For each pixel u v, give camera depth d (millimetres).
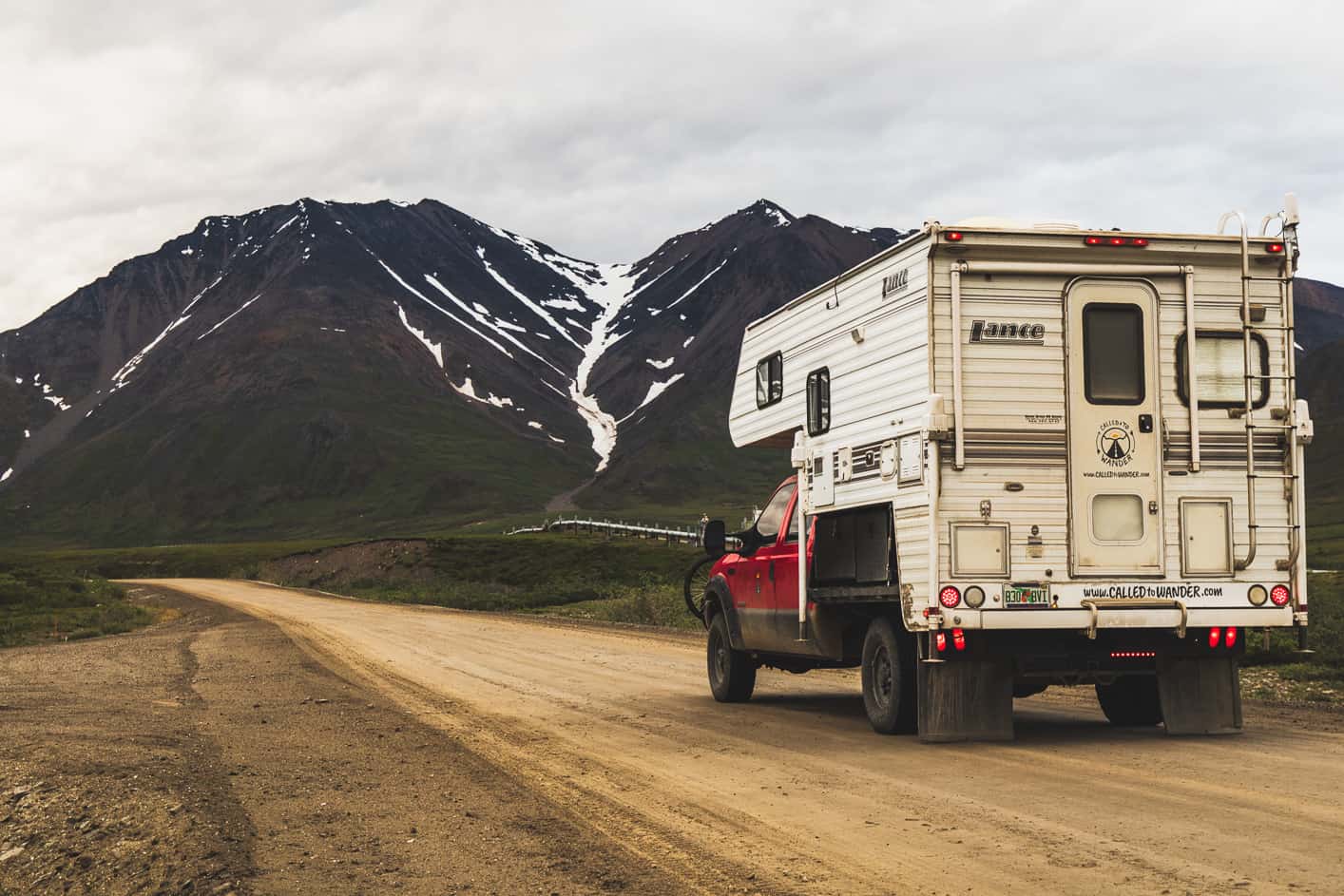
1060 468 10922
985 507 10797
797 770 9992
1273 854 6789
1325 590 22875
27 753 11016
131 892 6949
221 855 7426
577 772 10117
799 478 13445
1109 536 10953
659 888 6578
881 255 11789
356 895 6648
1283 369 11211
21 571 59719
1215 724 11453
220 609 47312
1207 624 10992
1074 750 10625
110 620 41375
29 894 7254
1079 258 10992
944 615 10711
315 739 12016
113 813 8547
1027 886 6316
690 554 85250
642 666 20234
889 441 11531
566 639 27406
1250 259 11156
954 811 8148
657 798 8930
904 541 11188
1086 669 11078
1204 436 11109
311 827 8219
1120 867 6621
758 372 14961
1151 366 11102
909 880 6535
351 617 40000
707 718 13531
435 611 46000
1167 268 11133
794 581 13547
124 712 14188
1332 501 185125
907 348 11250
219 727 12883
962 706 11219
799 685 17375
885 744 11273
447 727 12867
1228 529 11094
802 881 6605
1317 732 11578
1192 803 8180
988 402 10867
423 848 7609
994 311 10945
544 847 7582
